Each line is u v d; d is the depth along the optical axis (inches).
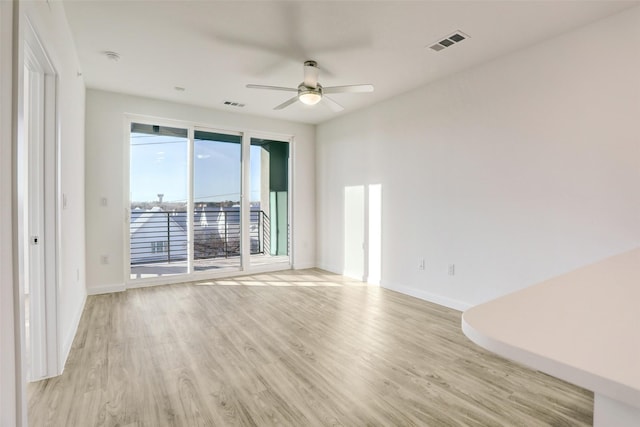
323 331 115.9
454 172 140.9
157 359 94.4
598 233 100.1
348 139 200.4
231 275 201.0
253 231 227.0
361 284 181.9
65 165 98.0
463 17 99.1
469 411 72.1
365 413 71.3
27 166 82.5
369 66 133.1
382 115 176.4
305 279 193.6
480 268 131.3
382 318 129.0
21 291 51.0
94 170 160.1
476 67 132.3
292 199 223.3
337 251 210.7
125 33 109.7
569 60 106.0
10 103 48.7
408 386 81.7
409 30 106.7
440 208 146.9
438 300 147.6
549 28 104.4
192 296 157.8
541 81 112.8
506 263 122.9
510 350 20.7
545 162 111.8
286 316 130.8
